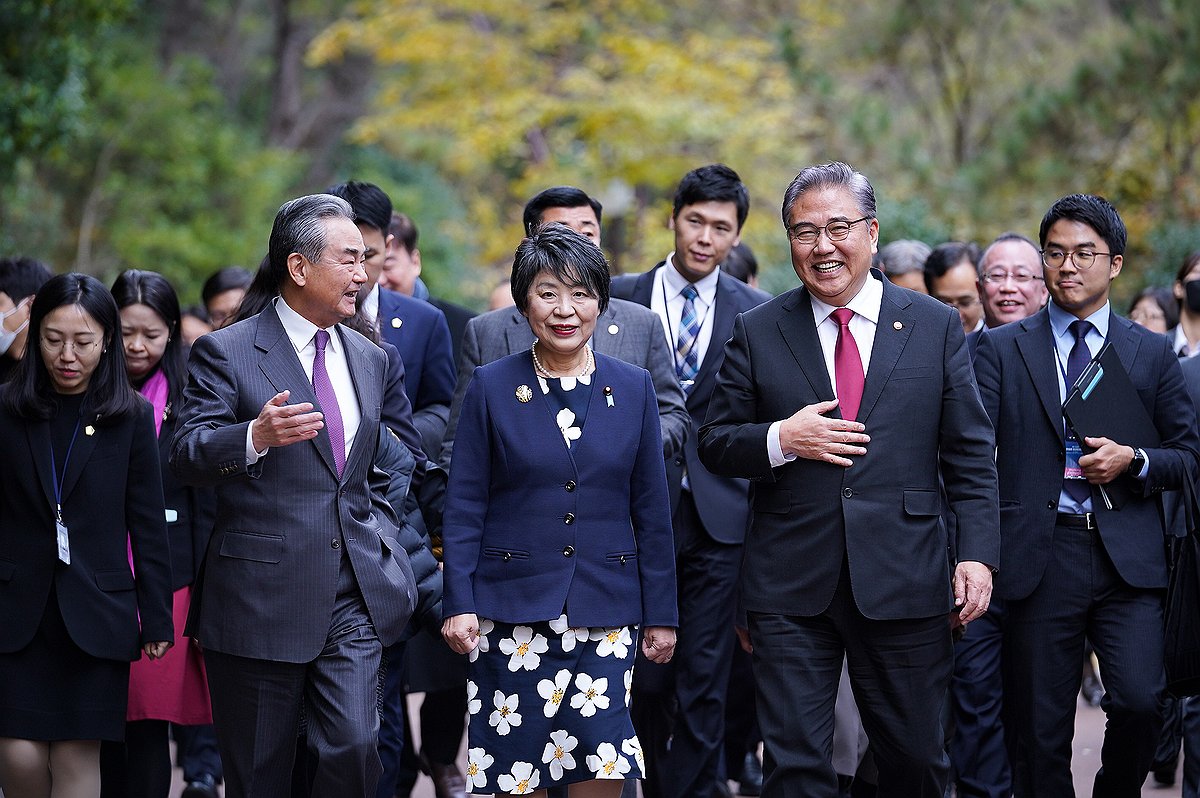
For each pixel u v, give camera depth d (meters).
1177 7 21.98
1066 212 8.42
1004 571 8.38
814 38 28.72
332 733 7.08
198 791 10.17
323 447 7.23
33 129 19.11
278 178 37.22
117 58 34.22
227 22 45.59
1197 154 24.31
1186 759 9.49
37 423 8.06
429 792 11.46
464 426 7.73
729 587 9.33
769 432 7.39
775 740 7.41
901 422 7.39
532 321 7.59
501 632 7.57
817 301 7.62
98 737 7.96
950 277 10.82
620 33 27.50
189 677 8.79
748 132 25.58
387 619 7.36
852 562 7.28
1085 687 14.23
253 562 7.09
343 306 7.27
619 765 7.41
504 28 29.75
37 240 30.95
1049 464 8.38
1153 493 8.27
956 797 9.51
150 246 33.50
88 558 8.05
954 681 9.45
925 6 26.73
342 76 45.38
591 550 7.58
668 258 10.04
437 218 38.25
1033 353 8.52
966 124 27.75
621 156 26.58
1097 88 22.77
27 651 7.93
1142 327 8.60
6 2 18.58
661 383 8.92
